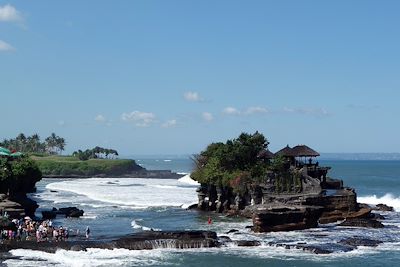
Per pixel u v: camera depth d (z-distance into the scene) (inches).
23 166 3636.8
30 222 2394.2
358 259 1969.7
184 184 6781.5
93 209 3604.8
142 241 2145.7
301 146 3570.4
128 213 3366.1
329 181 3555.6
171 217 3164.4
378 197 4490.7
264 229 2506.2
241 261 1932.8
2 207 2546.8
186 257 1984.5
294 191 3208.7
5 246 2052.2
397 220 2957.7
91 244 2102.6
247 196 3280.0
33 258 1923.0
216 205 3489.2
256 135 3715.6
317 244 2207.2
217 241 2210.9
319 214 2687.0
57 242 2132.1
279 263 1907.0
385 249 2148.1
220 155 3538.4
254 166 3432.6
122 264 1867.6
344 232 2516.0
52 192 5241.1
